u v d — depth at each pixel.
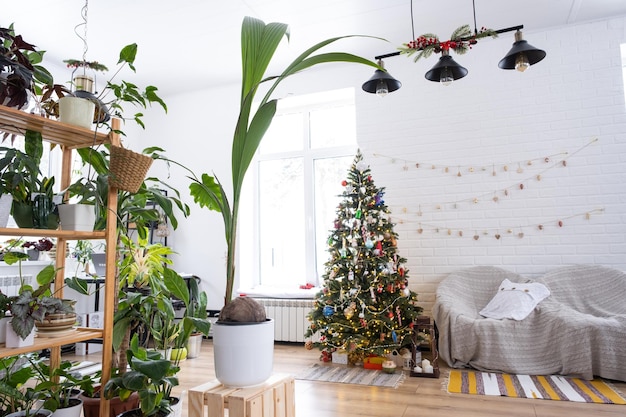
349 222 4.34
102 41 4.47
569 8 4.07
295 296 5.07
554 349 3.47
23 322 1.84
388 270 4.02
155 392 2.00
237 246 5.48
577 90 4.33
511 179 4.47
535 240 4.35
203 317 2.52
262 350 1.88
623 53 4.37
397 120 4.90
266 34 1.91
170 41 4.51
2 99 1.86
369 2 3.88
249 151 1.96
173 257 5.70
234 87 5.68
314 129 5.63
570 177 4.29
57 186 4.86
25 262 4.27
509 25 4.37
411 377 3.60
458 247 4.58
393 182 4.86
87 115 2.17
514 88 4.53
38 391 2.05
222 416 1.76
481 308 4.17
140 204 2.52
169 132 5.97
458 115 4.69
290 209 5.61
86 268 4.84
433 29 4.37
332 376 3.67
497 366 3.58
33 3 3.76
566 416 2.62
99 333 2.16
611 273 3.92
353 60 1.89
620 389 3.09
